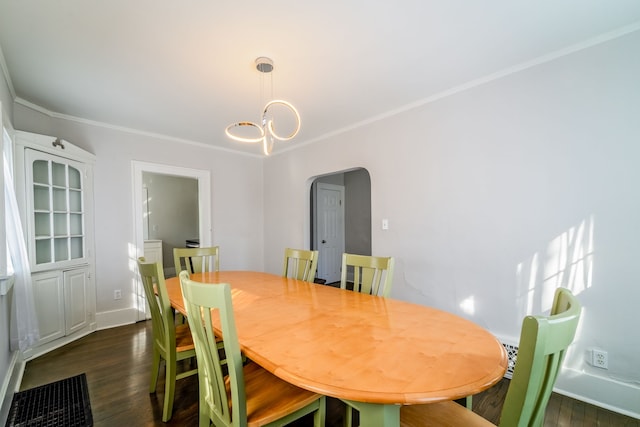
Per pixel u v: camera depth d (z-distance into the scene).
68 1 1.46
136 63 2.06
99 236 3.21
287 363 0.96
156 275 1.65
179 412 1.75
